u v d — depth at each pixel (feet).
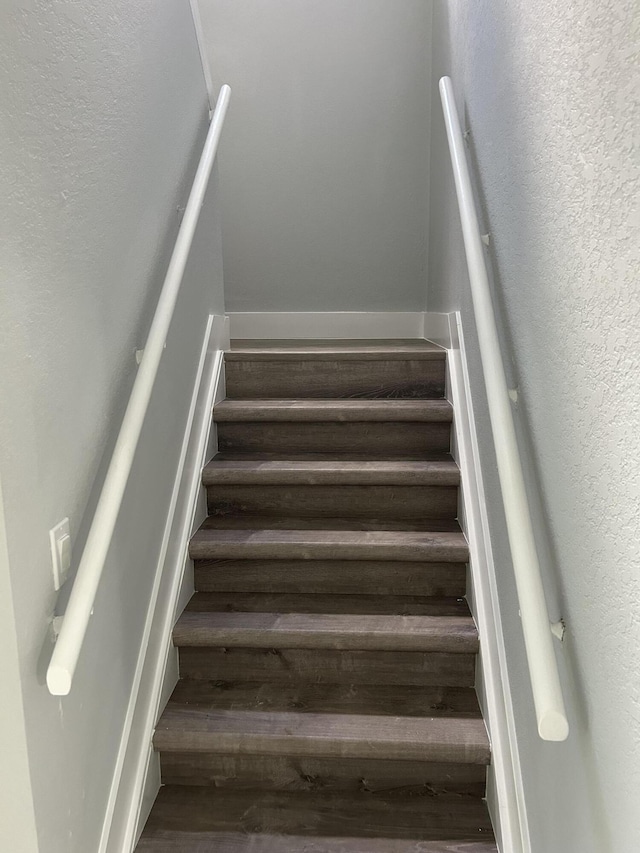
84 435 3.97
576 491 3.15
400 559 6.09
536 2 3.69
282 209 10.99
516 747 4.61
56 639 3.54
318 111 10.63
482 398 5.94
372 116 10.61
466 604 6.09
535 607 3.13
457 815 4.90
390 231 10.94
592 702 2.96
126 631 4.80
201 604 6.09
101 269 4.27
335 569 6.27
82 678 4.00
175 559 5.91
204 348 7.31
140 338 5.04
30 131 3.30
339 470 6.69
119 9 4.62
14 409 3.15
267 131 10.74
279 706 5.40
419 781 5.15
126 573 4.81
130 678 4.87
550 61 3.44
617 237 2.60
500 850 4.53
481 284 4.61
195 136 6.78
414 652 5.66
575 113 3.06
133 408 4.26
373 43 10.38
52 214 3.56
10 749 3.29
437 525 6.62
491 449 5.50
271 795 5.13
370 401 7.57
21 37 3.21
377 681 5.74
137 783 4.78
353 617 5.84
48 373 3.50
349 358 7.84
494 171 5.01
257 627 5.66
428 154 10.65
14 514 3.15
